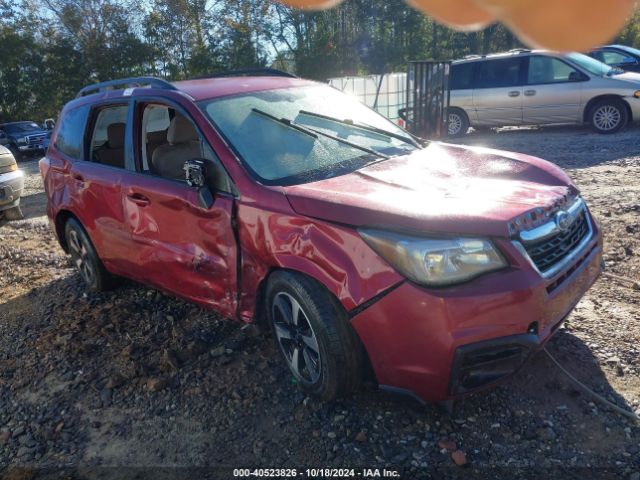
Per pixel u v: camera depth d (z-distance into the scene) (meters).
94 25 29.22
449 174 3.29
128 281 4.98
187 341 3.86
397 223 2.54
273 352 3.61
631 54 13.80
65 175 4.61
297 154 3.42
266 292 3.11
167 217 3.58
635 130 11.43
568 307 2.84
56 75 29.53
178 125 3.86
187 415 3.10
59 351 3.94
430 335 2.43
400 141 3.97
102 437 3.01
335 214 2.70
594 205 6.16
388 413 2.90
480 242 2.51
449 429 2.75
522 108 12.12
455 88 12.77
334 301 2.74
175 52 30.05
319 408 3.00
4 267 5.90
